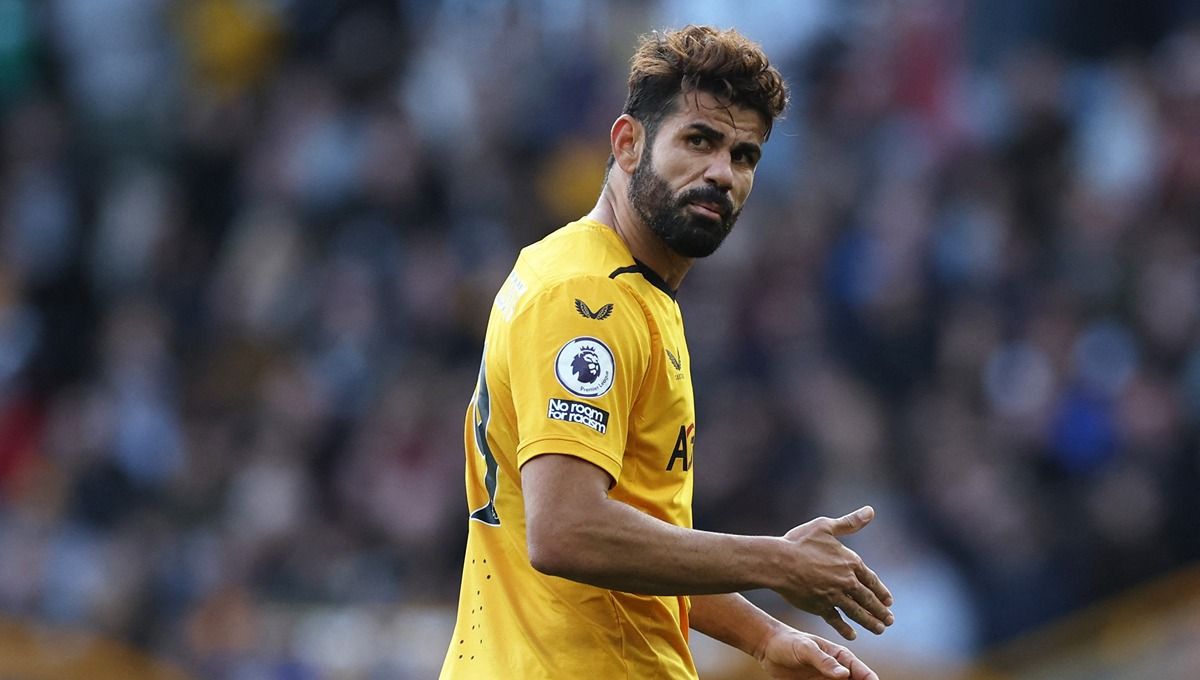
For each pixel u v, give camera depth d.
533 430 12.82
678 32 13.84
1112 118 45.31
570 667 13.43
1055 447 38.06
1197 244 41.66
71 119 51.41
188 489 39.50
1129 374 38.91
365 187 45.25
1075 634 31.66
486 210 44.88
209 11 52.59
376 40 49.84
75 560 38.94
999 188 43.16
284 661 34.97
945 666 31.47
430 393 39.41
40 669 32.91
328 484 39.09
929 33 46.28
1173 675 30.88
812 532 13.02
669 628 13.91
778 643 15.07
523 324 13.14
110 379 42.97
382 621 35.06
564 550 12.57
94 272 47.97
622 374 13.03
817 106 46.09
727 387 37.72
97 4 52.78
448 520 37.38
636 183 13.72
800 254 41.09
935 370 39.22
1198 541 36.97
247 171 48.81
